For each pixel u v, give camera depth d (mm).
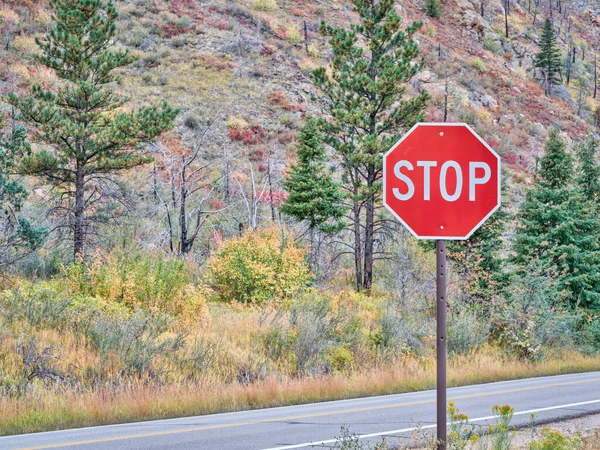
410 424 10180
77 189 25250
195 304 19484
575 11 150500
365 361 18094
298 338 17219
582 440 8438
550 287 26016
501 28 106438
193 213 35312
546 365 21609
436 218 4922
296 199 31484
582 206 28688
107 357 14211
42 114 24141
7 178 22875
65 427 10289
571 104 93938
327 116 54031
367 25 31562
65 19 26531
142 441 8883
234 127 48750
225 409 12172
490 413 11312
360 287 30188
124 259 20734
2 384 12523
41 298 17656
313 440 8953
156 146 37938
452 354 20391
